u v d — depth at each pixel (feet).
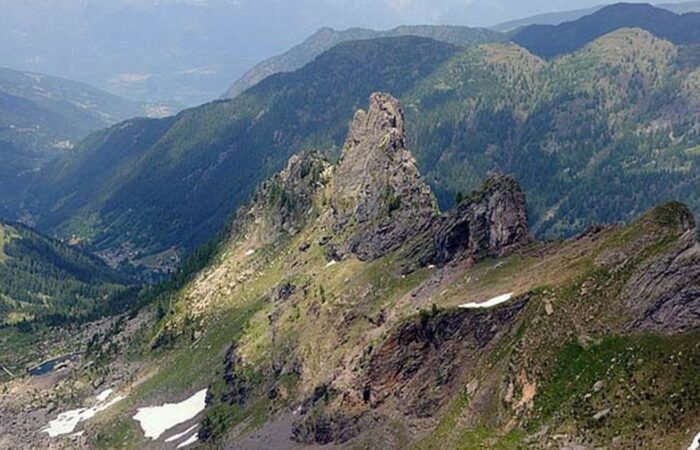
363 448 511.81
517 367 418.72
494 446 390.83
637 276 403.34
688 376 347.36
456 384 482.69
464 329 501.56
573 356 398.83
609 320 400.67
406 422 496.23
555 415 379.76
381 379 543.80
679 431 330.75
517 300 477.36
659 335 376.48
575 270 455.22
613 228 504.84
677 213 420.77
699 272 378.73
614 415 356.59
